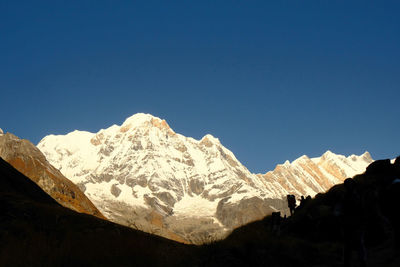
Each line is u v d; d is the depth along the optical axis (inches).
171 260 356.8
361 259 316.5
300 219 680.4
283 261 425.1
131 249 344.5
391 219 374.6
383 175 620.7
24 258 317.4
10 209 557.9
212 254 393.1
